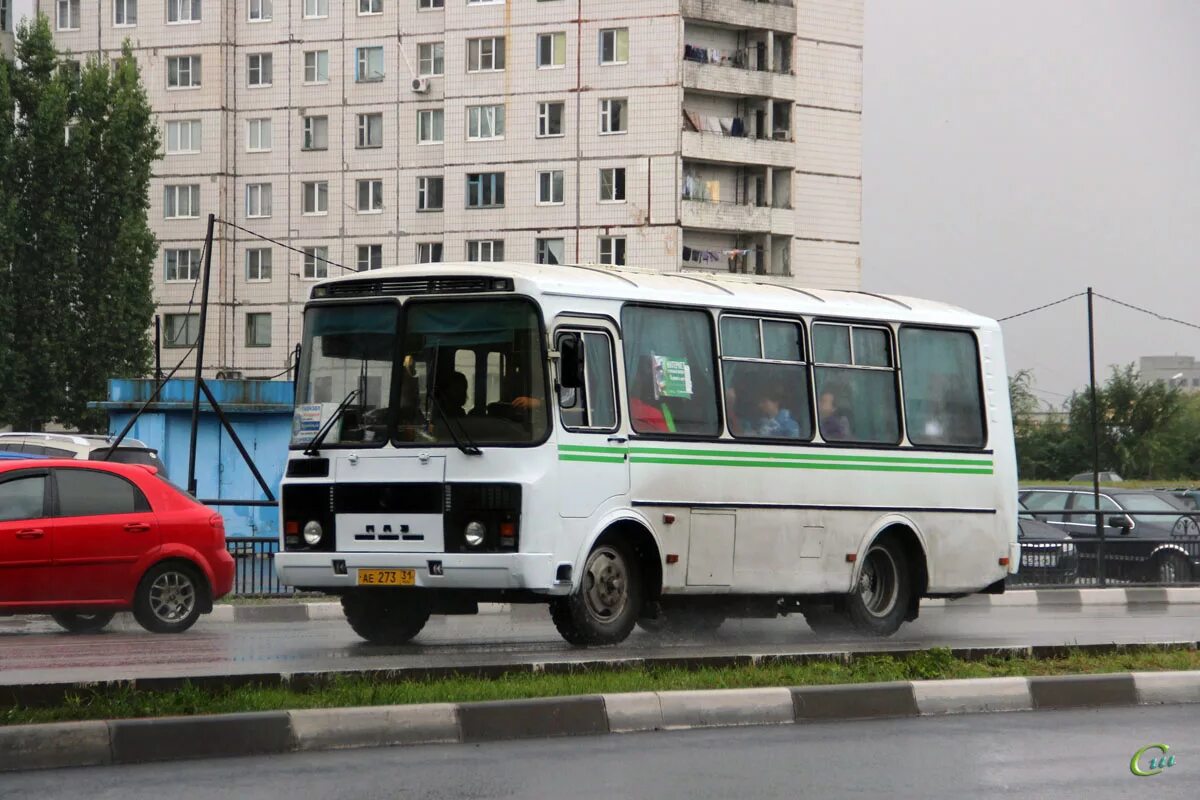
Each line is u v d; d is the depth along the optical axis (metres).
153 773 10.20
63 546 18.61
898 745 11.77
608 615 17.38
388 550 16.73
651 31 95.00
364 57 101.06
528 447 16.42
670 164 94.56
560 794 9.66
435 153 99.38
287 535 17.33
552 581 16.45
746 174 98.56
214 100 102.75
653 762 10.89
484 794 9.62
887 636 20.45
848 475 19.94
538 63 96.81
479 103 97.94
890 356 20.86
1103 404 116.00
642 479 17.50
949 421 21.45
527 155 97.00
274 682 12.30
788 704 12.98
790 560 19.20
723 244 97.81
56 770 10.28
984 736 12.27
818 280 100.62
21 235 81.81
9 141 81.31
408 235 99.62
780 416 19.30
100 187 83.25
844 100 101.62
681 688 13.12
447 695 12.20
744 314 19.03
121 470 19.38
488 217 97.81
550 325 16.69
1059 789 10.09
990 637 20.48
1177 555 32.09
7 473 18.58
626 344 17.58
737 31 98.44
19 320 81.88
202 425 43.00
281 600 24.59
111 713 11.04
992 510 21.80
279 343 101.94
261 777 10.09
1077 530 33.62
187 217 102.94
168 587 19.42
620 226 95.38
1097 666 15.30
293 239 101.88
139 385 43.75
